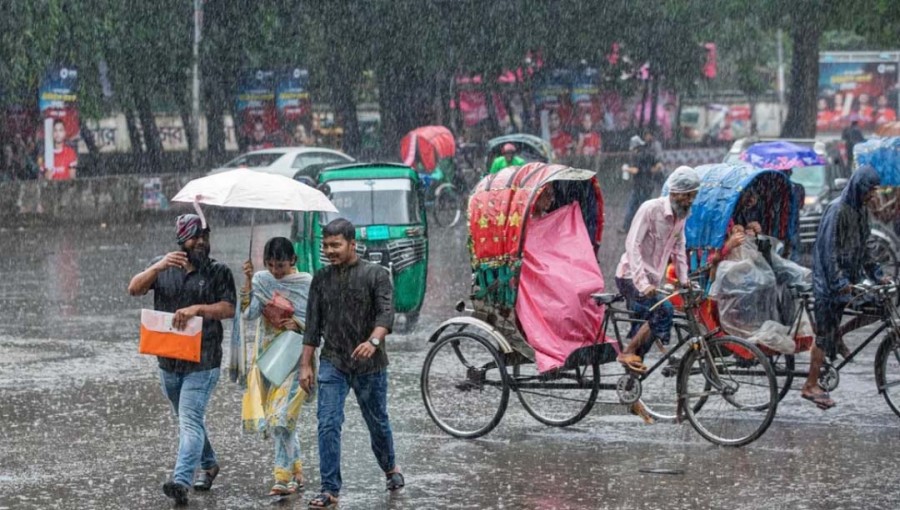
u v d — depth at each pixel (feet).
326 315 55.42
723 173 72.18
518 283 67.92
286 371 56.49
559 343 67.31
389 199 105.19
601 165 318.04
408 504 54.75
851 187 68.28
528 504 54.49
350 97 275.80
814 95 285.23
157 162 271.08
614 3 293.43
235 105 273.54
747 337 69.82
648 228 67.31
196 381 55.93
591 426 70.33
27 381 83.92
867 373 84.28
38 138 240.94
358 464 62.18
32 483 58.65
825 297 68.18
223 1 255.50
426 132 219.20
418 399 76.69
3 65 221.05
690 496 55.42
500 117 352.90
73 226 217.36
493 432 69.15
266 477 60.13
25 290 131.44
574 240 69.36
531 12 281.54
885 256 116.16
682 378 66.54
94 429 69.92
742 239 69.87
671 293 66.39
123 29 239.91
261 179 57.36
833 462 61.11
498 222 67.82
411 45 267.18
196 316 55.21
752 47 370.53
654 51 320.09
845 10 274.98
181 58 254.88
